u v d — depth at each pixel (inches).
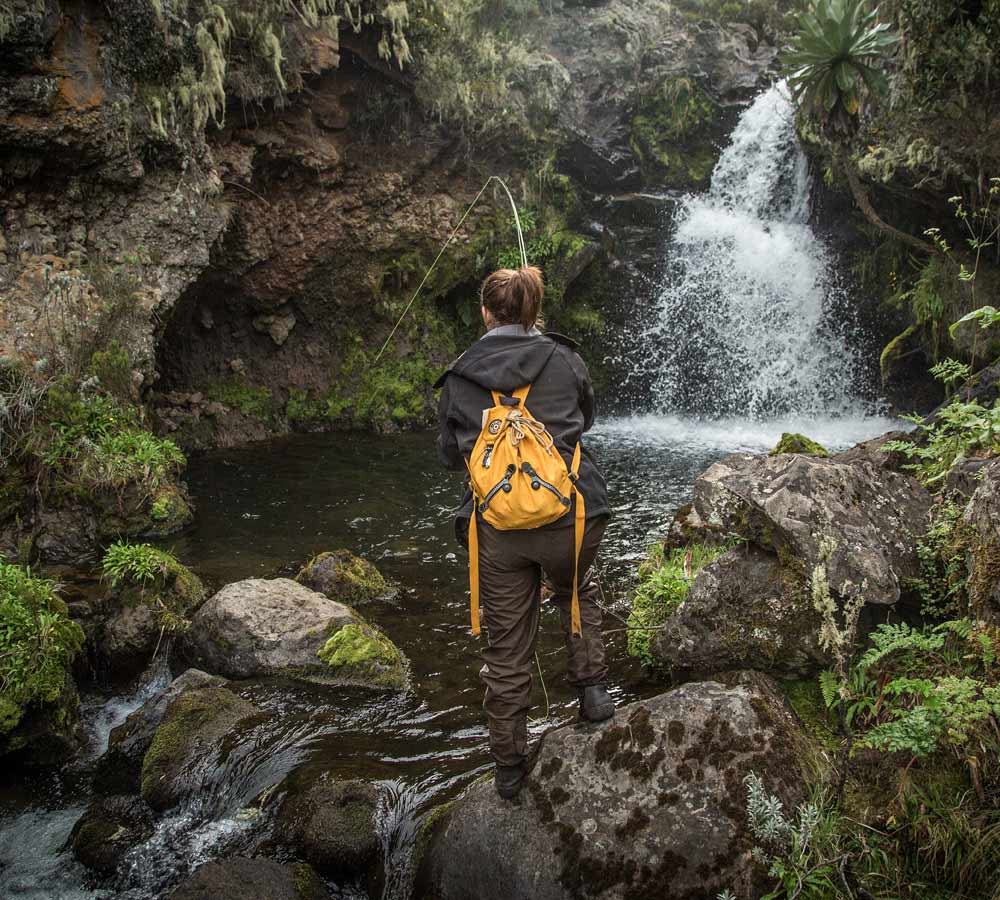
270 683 169.3
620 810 103.6
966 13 337.7
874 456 175.9
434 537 267.4
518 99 505.7
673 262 554.6
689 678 142.9
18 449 244.2
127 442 265.7
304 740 145.7
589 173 555.5
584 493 104.7
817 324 524.1
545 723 144.2
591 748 110.1
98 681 189.2
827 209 528.1
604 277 550.0
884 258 494.6
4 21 260.5
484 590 105.4
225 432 419.5
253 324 447.8
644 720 111.2
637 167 571.5
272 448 407.2
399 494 319.9
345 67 425.7
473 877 105.9
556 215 527.8
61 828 139.6
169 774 141.8
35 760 156.2
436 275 485.1
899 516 136.4
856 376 517.7
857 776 108.8
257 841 125.4
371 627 186.1
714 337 548.4
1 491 237.8
